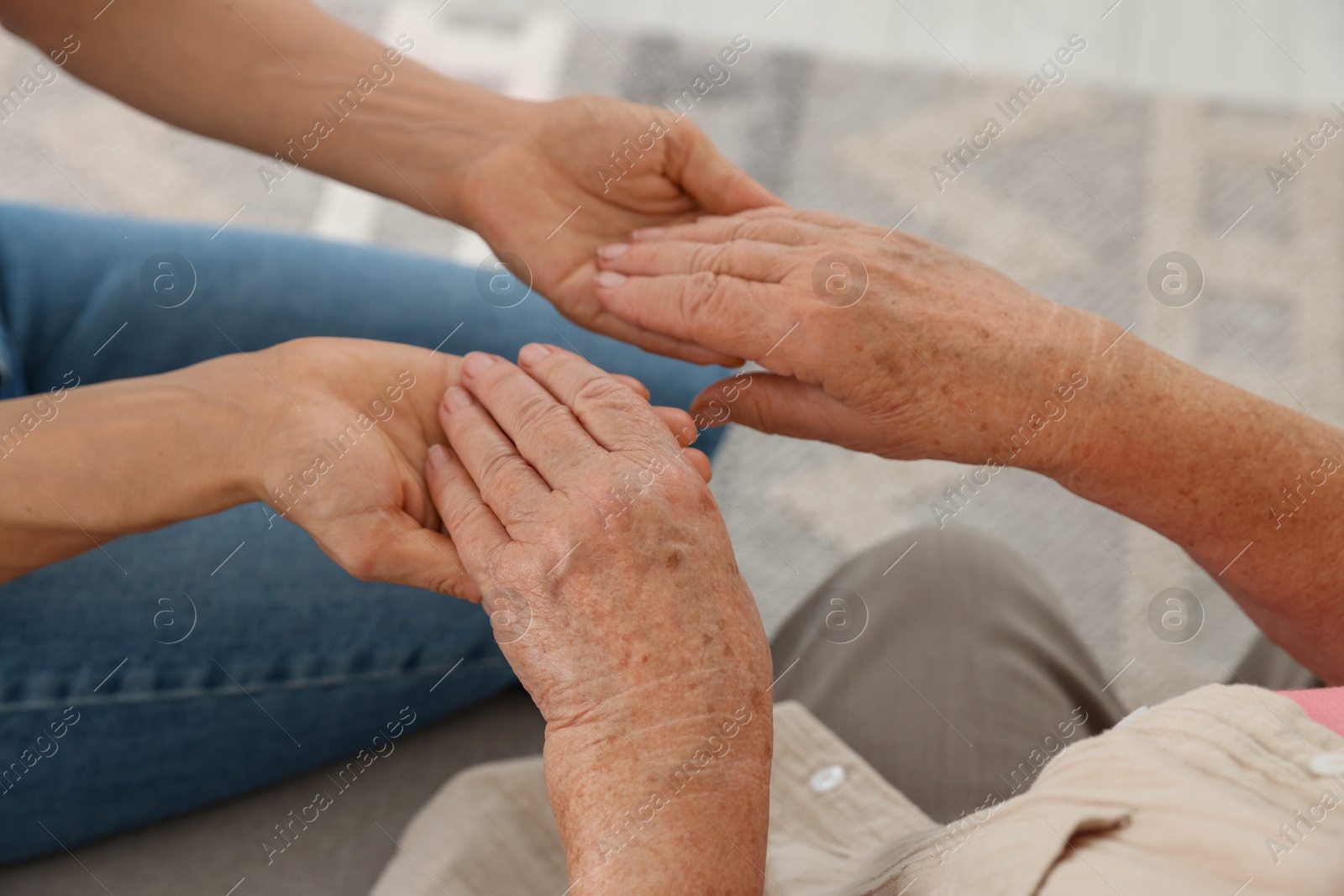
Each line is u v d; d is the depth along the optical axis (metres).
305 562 1.03
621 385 0.96
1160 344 1.42
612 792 0.89
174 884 1.03
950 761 1.02
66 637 1.00
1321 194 1.52
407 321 1.10
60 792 1.01
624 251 1.04
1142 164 1.56
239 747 1.03
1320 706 0.89
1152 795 0.86
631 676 0.90
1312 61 1.64
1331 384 1.39
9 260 1.08
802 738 1.01
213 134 1.11
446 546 0.96
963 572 1.07
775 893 0.94
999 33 1.67
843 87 1.62
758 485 1.36
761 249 1.00
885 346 0.97
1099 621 1.27
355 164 1.10
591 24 1.66
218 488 0.97
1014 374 0.97
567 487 0.93
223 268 1.09
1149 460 0.96
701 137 1.06
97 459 0.97
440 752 1.07
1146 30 1.67
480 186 1.07
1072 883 0.85
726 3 1.69
